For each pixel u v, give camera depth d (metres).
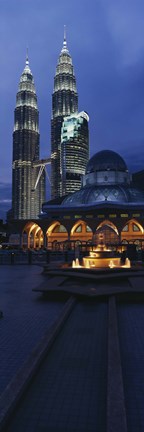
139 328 10.09
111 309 11.36
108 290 14.61
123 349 8.16
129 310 12.84
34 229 82.06
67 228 68.81
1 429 4.60
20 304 14.08
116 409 4.76
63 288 15.12
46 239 70.12
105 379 6.36
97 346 8.34
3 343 8.66
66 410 5.26
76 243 68.88
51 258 42.91
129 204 74.44
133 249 36.88
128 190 86.31
